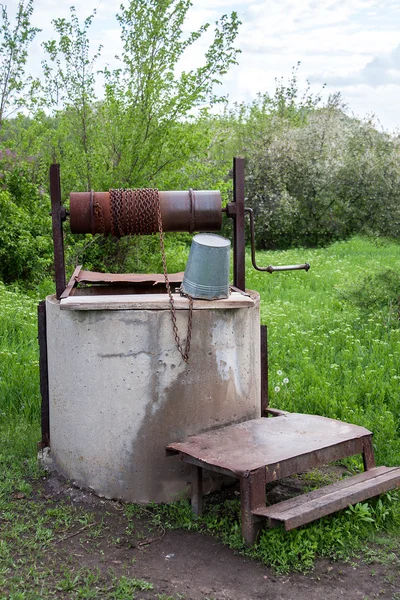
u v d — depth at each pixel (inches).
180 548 149.9
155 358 167.0
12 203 484.1
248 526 147.3
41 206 497.7
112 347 167.0
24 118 580.1
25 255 466.3
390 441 198.4
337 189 892.6
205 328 170.2
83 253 466.6
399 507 164.6
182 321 167.9
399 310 352.8
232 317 174.2
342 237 902.4
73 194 186.5
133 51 454.9
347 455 164.4
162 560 145.3
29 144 555.5
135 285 211.9
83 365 170.2
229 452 155.1
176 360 168.2
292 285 490.6
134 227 187.2
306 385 248.2
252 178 895.7
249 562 144.3
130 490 169.8
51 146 508.7
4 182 512.7
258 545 147.1
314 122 985.5
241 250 197.9
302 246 903.1
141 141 461.7
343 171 900.0
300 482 185.0
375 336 320.2
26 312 359.6
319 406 225.8
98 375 168.7
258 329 185.8
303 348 298.2
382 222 888.3
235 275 199.9
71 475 177.2
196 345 169.6
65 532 155.6
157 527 159.0
